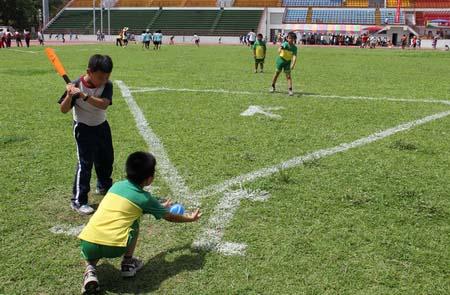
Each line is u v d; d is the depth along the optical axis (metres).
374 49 48.69
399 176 5.94
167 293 3.51
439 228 4.53
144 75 17.03
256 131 8.23
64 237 4.32
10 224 4.55
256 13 65.38
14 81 14.60
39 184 5.55
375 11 63.75
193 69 19.88
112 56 28.53
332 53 36.72
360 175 5.96
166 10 67.62
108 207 3.64
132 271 3.69
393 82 15.82
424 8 63.72
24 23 74.25
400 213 4.84
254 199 5.17
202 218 4.71
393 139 7.79
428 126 8.81
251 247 4.16
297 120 9.20
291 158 6.66
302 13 65.00
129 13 67.94
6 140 7.35
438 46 55.84
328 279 3.67
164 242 4.25
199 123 8.84
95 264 3.62
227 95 12.25
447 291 3.54
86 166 4.83
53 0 92.25
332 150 7.09
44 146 7.11
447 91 13.55
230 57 28.83
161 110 10.06
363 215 4.78
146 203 3.71
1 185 5.50
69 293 3.51
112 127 8.45
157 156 6.71
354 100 11.70
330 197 5.23
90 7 70.06
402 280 3.67
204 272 3.77
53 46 43.06
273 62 25.41
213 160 6.55
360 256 4.01
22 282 3.62
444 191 5.45
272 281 3.64
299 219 4.68
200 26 64.25
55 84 13.93
